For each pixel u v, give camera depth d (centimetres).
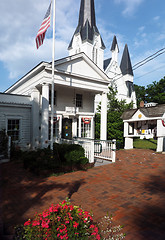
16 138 1142
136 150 1256
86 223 262
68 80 1149
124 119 1324
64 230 228
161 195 447
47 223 230
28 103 1225
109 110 1814
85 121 1430
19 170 706
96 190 483
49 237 222
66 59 1113
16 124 1146
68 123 1366
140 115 1206
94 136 1519
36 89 1191
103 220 326
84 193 461
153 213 355
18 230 286
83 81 1240
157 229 299
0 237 265
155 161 869
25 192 467
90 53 3052
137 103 4288
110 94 1883
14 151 920
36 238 231
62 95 1353
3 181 562
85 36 3019
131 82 4181
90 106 1558
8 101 1144
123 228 301
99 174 646
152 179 584
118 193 461
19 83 1428
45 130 1014
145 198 429
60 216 253
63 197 433
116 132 1398
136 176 619
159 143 1141
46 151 797
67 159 726
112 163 831
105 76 1352
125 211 363
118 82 3366
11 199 421
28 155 749
